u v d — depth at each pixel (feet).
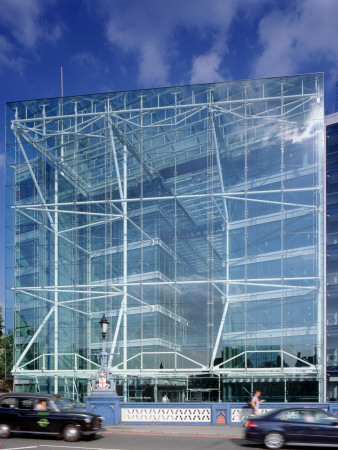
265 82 141.28
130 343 133.80
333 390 131.44
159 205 139.95
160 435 60.18
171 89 145.59
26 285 142.41
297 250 130.72
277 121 138.00
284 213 133.49
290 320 127.34
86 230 144.46
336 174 151.02
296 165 135.54
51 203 146.20
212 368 127.34
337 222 146.92
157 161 142.61
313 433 48.21
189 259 135.44
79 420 52.85
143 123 145.69
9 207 147.23
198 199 138.31
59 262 142.61
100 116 146.61
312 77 138.62
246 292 131.54
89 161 146.82
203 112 141.79
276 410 50.85
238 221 136.36
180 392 129.80
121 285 136.26
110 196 141.90
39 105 151.43
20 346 138.41
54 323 138.82
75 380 133.28
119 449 47.85
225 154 140.05
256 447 50.39
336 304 138.92
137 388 131.44
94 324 138.10
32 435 56.18
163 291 134.41
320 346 124.16
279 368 125.08
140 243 138.62
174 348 130.93
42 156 148.87
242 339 129.08
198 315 131.75
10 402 54.54
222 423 67.46
